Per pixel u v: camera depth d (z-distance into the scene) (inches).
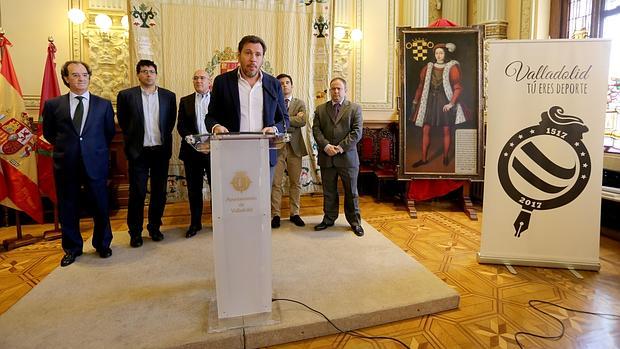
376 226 142.8
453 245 121.8
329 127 127.3
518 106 103.7
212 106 93.2
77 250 106.0
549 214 103.5
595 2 147.1
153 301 81.3
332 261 102.9
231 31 172.4
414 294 83.4
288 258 105.0
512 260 104.8
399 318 78.4
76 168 101.4
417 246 120.8
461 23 199.0
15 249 118.5
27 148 124.1
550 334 72.7
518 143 104.2
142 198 116.0
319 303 79.4
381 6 203.9
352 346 69.7
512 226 105.4
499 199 105.7
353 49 202.2
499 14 179.3
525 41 102.4
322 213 160.4
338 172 128.3
